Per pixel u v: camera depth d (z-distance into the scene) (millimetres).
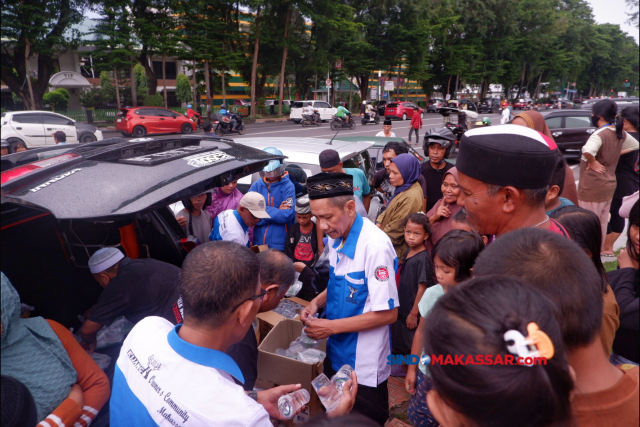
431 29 38344
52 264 2066
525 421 680
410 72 39875
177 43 24375
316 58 30141
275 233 3680
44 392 1299
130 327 2117
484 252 1056
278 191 3850
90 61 30266
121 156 1770
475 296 741
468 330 698
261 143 5273
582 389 875
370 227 2045
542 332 664
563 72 57406
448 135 7039
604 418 842
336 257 2117
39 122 14391
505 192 1313
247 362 1912
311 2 27844
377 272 1952
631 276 1707
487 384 660
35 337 1330
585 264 940
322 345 2402
